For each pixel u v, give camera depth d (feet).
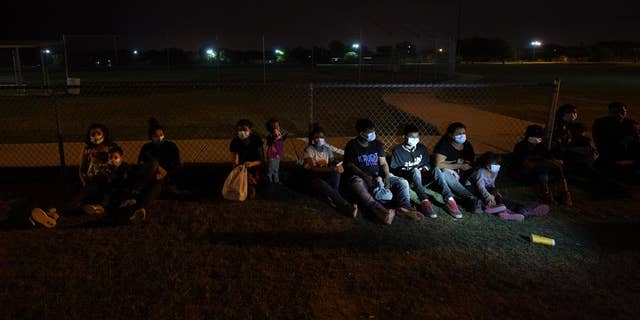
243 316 10.57
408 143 18.75
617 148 21.31
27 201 18.03
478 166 18.06
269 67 154.40
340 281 12.21
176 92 67.67
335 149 27.22
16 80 60.95
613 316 10.84
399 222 16.44
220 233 15.20
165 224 15.92
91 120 39.93
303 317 10.57
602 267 13.20
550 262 13.46
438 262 13.38
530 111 46.55
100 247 14.03
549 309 11.08
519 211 17.12
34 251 13.73
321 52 167.63
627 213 17.54
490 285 12.13
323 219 16.60
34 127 35.99
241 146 19.54
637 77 97.40
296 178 20.99
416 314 10.78
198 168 22.90
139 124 37.88
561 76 100.32
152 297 11.28
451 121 36.83
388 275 12.57
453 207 16.97
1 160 23.89
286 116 42.37
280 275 12.47
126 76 102.78
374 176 18.22
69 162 23.59
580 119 40.96
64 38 64.18
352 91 65.62
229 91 68.39
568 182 21.31
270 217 16.70
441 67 121.49
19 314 10.55
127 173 17.76
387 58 136.87
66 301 11.09
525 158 19.38
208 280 12.12
